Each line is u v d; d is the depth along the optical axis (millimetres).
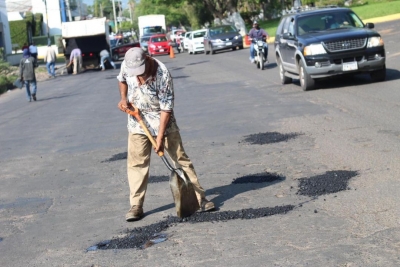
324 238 5836
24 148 12891
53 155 11758
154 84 6703
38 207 8117
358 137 10289
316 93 16047
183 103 17344
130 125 6977
